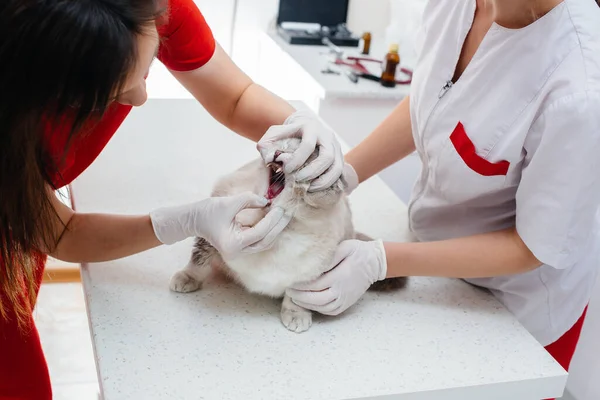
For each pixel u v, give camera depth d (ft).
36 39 2.18
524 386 3.18
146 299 3.40
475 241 3.56
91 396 6.16
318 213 3.27
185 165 4.73
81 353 6.64
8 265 2.86
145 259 3.74
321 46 8.11
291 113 3.99
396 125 4.33
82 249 3.31
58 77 2.26
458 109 3.63
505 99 3.40
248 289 3.53
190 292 3.51
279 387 2.91
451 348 3.32
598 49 3.23
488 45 3.49
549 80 3.26
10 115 2.32
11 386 3.42
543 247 3.32
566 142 3.13
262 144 3.32
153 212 3.29
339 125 7.18
